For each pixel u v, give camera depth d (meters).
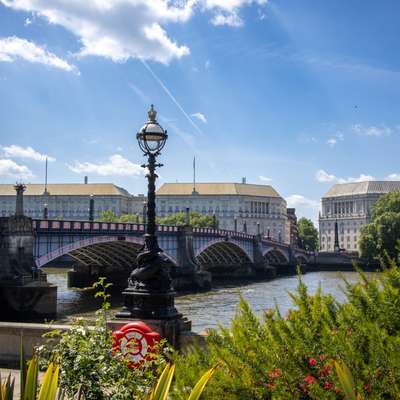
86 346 8.96
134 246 78.75
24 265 56.94
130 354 10.64
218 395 7.26
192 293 87.06
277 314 8.13
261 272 139.12
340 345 7.07
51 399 5.21
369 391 6.50
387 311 7.38
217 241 111.12
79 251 80.62
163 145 15.61
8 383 5.50
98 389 8.47
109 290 88.56
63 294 81.50
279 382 7.12
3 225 56.19
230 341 7.97
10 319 55.19
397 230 152.62
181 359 8.30
